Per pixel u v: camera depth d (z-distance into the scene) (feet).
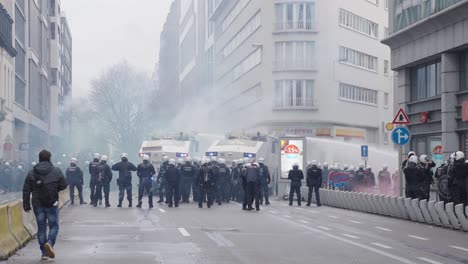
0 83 196.95
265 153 153.99
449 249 53.52
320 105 228.22
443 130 109.09
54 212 47.32
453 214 71.51
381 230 69.92
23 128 249.75
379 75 260.83
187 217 84.84
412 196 85.76
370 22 255.70
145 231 65.77
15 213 56.08
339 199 110.73
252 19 250.78
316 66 228.43
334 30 231.50
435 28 109.81
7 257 47.67
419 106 120.16
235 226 72.28
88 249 51.72
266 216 88.02
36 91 287.48
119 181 107.86
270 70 232.12
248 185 101.45
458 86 107.96
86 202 124.88
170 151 150.30
